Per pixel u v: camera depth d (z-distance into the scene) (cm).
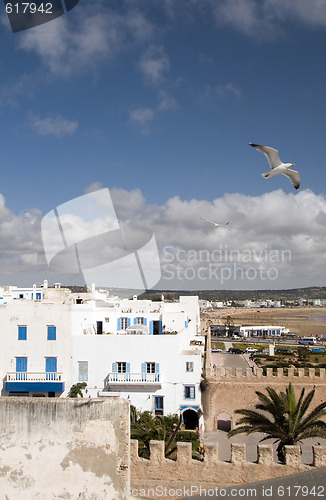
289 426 3038
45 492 1620
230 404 4691
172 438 3244
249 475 2659
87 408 1639
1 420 1652
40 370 4403
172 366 4338
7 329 4456
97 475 1614
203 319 13488
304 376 4862
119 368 4378
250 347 11500
